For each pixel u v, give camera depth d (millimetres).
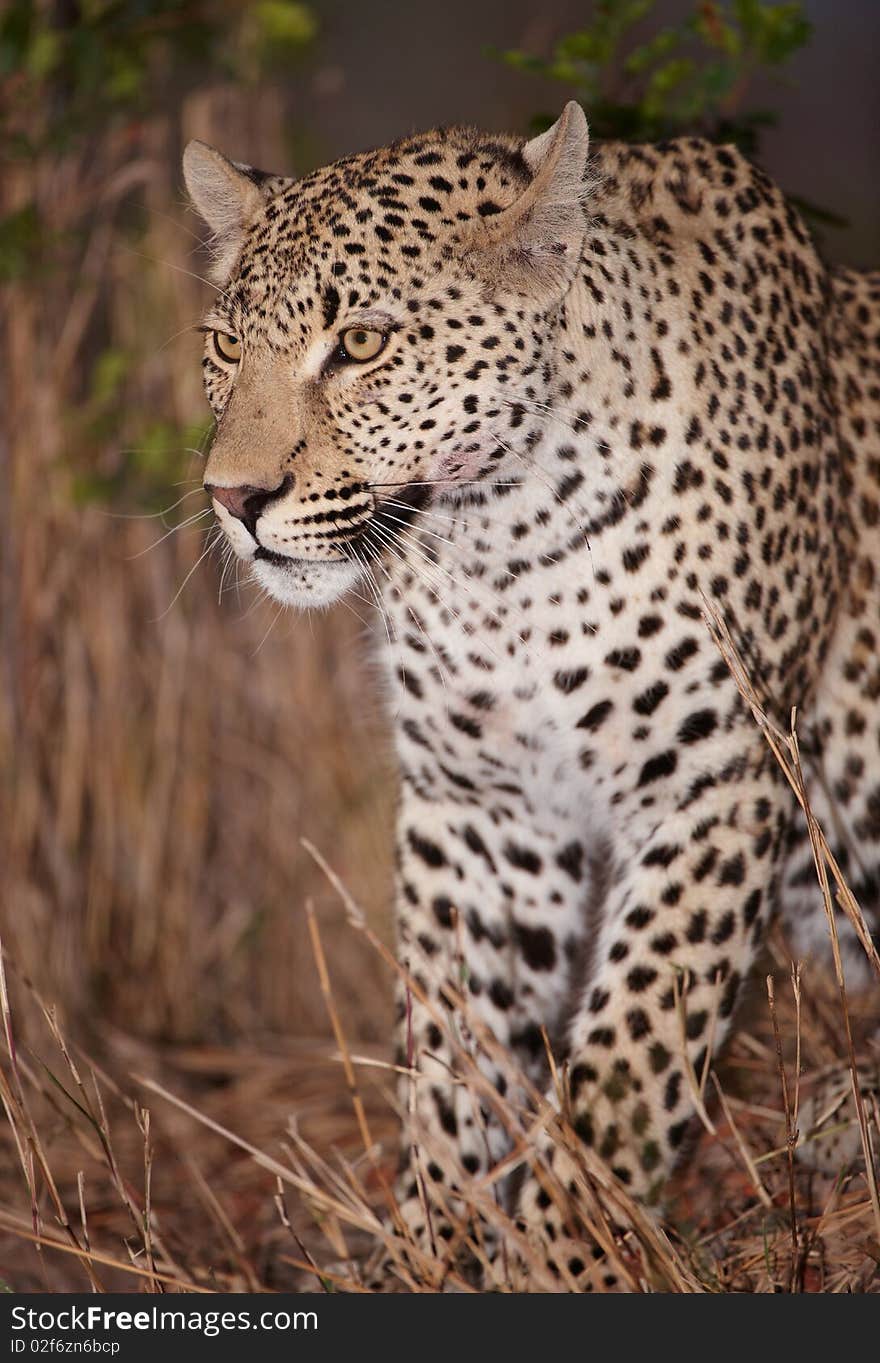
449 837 6473
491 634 5988
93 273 9258
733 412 5977
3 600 9031
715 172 6363
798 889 6699
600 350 5820
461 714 6141
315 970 9906
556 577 5883
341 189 5727
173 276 9320
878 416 6676
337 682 9969
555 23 10586
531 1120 5812
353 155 6039
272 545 5723
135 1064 9094
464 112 22875
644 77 8492
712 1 7488
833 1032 7219
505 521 5859
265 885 9930
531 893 6527
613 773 6020
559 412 5785
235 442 5621
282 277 5660
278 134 9812
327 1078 9062
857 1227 5961
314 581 5848
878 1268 5434
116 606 9328
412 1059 6273
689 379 5930
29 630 9109
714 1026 5848
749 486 5961
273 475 5594
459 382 5680
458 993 6234
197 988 9727
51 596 9141
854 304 6898
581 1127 5711
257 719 9914
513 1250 5652
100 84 8867
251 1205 7438
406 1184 6328
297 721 9914
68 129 8812
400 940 6578
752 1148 6598
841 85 27000
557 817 6395
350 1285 5492
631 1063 5766
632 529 5840
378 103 22859
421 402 5676
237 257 6090
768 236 6344
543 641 5941
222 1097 8836
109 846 9453
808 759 6461
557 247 5703
